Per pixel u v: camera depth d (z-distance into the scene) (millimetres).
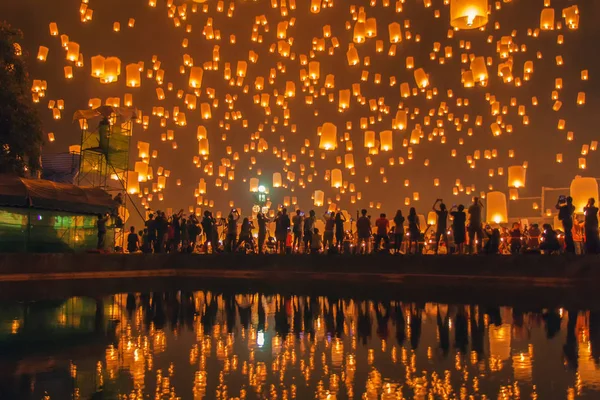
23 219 15844
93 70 15812
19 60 16922
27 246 15898
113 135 19969
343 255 14297
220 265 16047
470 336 5555
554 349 4883
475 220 13633
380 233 14805
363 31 16766
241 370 4109
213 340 5379
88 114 19531
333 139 16234
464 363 4328
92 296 9961
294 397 3391
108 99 19906
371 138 19703
